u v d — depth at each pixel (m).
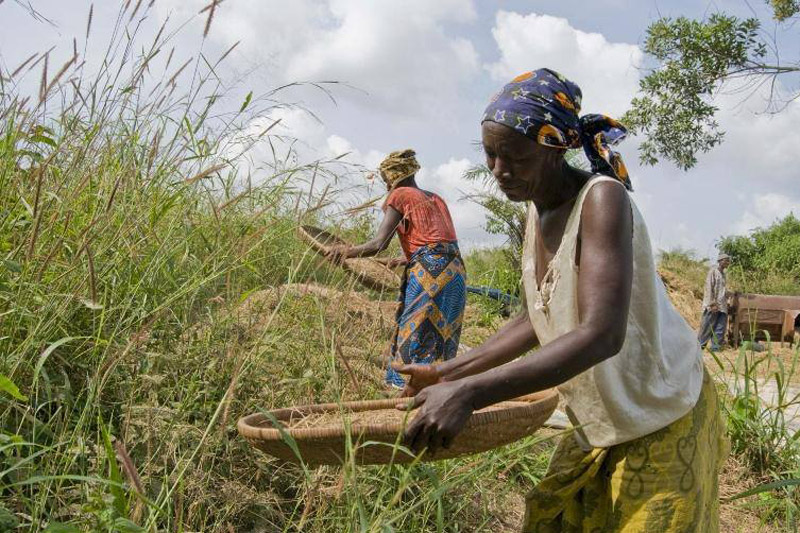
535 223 2.23
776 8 13.68
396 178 4.69
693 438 2.12
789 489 3.97
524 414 2.08
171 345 3.15
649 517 2.08
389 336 4.57
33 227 2.67
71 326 2.97
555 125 2.01
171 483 2.69
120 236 3.04
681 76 13.67
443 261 4.55
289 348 3.43
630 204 2.01
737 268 23.09
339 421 2.32
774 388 8.89
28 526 2.24
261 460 3.05
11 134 3.19
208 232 3.63
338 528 2.81
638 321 2.05
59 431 2.63
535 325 2.26
